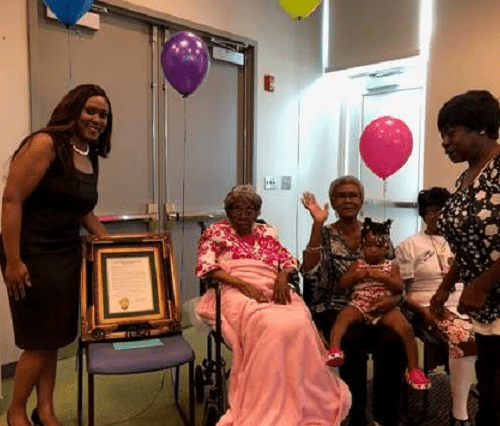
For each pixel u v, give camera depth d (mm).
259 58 3990
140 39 3287
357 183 2375
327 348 2117
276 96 4176
